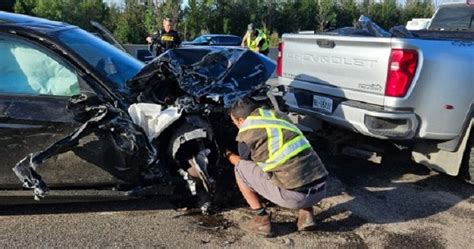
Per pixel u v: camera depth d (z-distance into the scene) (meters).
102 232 3.88
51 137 3.79
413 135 4.55
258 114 3.74
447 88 4.50
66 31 4.29
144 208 4.35
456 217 4.39
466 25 7.42
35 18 4.41
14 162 3.79
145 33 29.19
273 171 3.68
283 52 5.81
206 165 3.96
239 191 4.51
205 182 3.98
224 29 35.03
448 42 4.58
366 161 5.86
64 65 3.89
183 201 4.38
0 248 3.57
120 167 3.90
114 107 3.81
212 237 3.87
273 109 4.26
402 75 4.33
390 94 4.39
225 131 4.32
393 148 5.71
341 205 4.55
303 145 3.71
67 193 3.84
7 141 3.75
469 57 4.59
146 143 3.82
